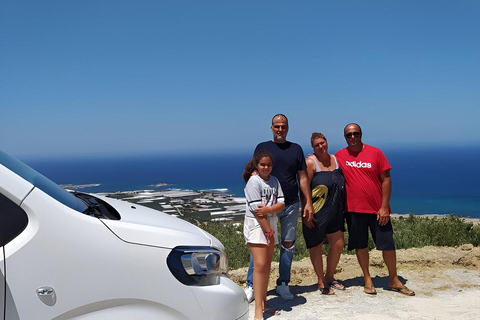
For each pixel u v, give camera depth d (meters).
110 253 2.48
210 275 2.73
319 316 4.79
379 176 5.55
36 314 2.31
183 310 2.57
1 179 2.38
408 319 4.65
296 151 5.25
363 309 5.02
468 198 137.88
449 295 5.54
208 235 3.09
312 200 5.52
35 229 2.38
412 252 7.07
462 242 8.21
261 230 4.69
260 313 4.69
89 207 2.87
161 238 2.64
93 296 2.42
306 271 6.51
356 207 5.52
